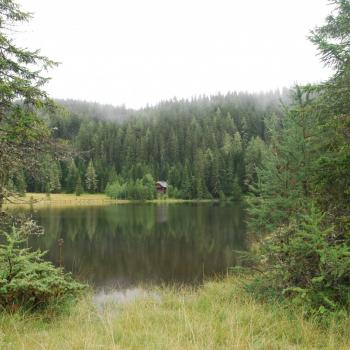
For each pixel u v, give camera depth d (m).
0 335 4.69
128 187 82.56
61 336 4.93
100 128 127.12
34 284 6.15
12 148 9.00
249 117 149.88
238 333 4.81
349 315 5.32
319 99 7.07
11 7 8.65
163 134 131.25
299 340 4.99
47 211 50.25
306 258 6.63
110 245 22.94
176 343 4.31
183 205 65.44
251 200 9.20
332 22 7.16
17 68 8.92
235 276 13.13
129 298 11.53
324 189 7.07
